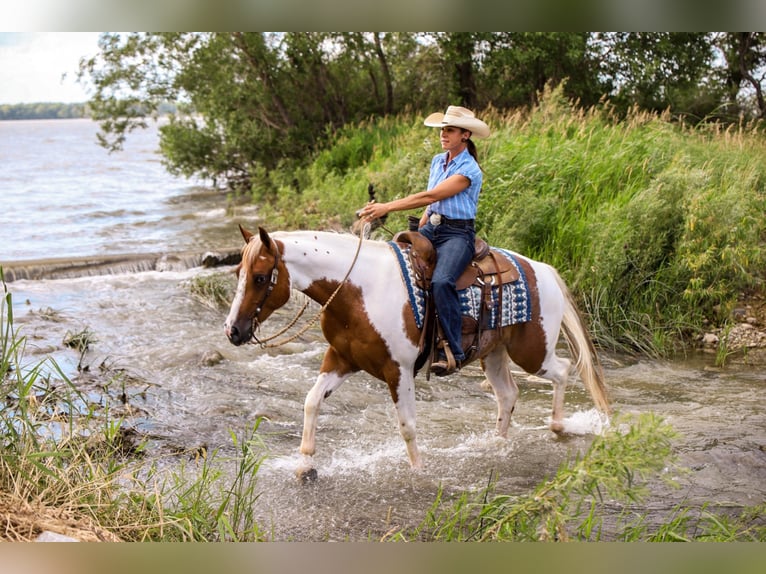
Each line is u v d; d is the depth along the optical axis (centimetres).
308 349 828
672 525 438
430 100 2183
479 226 981
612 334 868
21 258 1250
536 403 690
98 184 2559
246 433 593
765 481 532
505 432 590
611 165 1045
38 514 378
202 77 1923
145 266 1195
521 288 541
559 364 588
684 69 2006
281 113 2034
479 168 520
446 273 502
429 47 2084
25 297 1001
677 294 905
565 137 1218
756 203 1012
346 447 584
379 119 1997
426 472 538
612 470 370
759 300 936
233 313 470
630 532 453
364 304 491
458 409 672
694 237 902
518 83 2098
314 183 1612
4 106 13238
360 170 1552
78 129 10644
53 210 1867
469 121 504
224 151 1989
